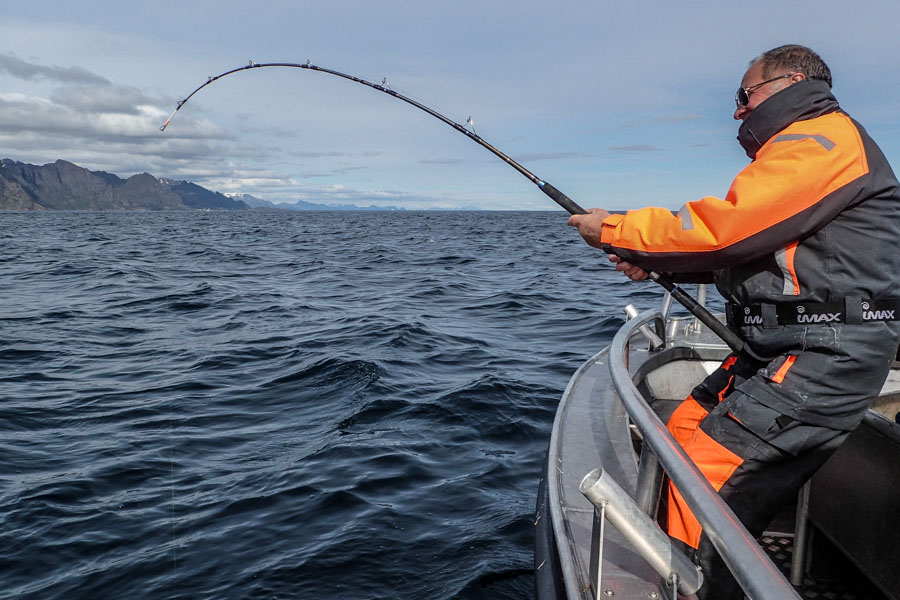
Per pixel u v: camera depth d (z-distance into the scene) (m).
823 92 1.47
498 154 2.24
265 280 17.06
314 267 20.94
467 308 11.63
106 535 3.60
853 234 1.37
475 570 3.18
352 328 9.36
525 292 13.67
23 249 28.11
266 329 9.59
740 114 1.63
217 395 6.14
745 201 1.36
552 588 1.69
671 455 1.22
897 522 1.66
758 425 1.45
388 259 24.08
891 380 2.74
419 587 3.07
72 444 4.93
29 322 10.34
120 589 3.13
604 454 2.09
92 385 6.55
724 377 1.71
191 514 3.80
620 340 2.19
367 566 3.23
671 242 1.46
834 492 1.90
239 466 4.46
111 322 10.39
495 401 5.61
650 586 1.43
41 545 3.51
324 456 4.54
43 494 4.07
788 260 1.41
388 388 6.03
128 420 5.46
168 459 4.61
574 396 2.61
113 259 23.45
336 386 6.25
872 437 1.75
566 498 1.82
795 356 1.44
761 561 0.90
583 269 19.86
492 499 3.89
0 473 4.40
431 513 3.73
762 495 1.47
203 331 9.53
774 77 1.53
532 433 4.96
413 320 10.01
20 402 5.96
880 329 1.38
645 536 1.20
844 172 1.34
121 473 4.38
